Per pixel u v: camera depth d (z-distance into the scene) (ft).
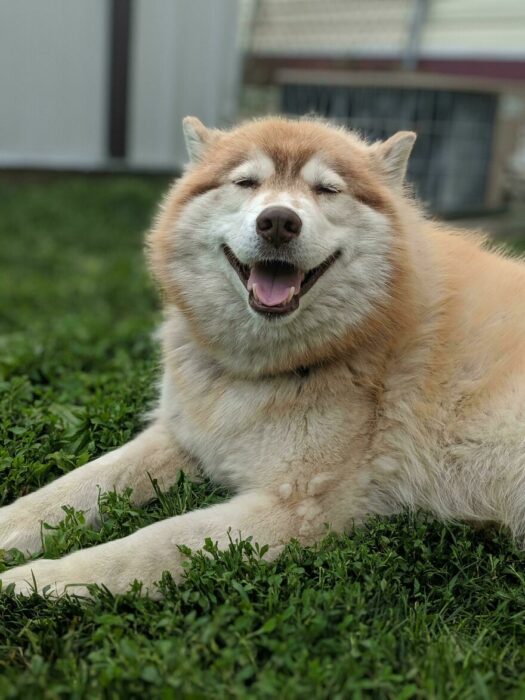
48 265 7.38
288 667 2.35
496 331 3.16
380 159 3.29
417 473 3.10
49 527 2.89
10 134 10.52
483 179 9.11
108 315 5.56
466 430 3.08
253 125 3.33
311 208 3.00
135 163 11.41
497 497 3.08
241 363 3.11
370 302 3.06
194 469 3.28
